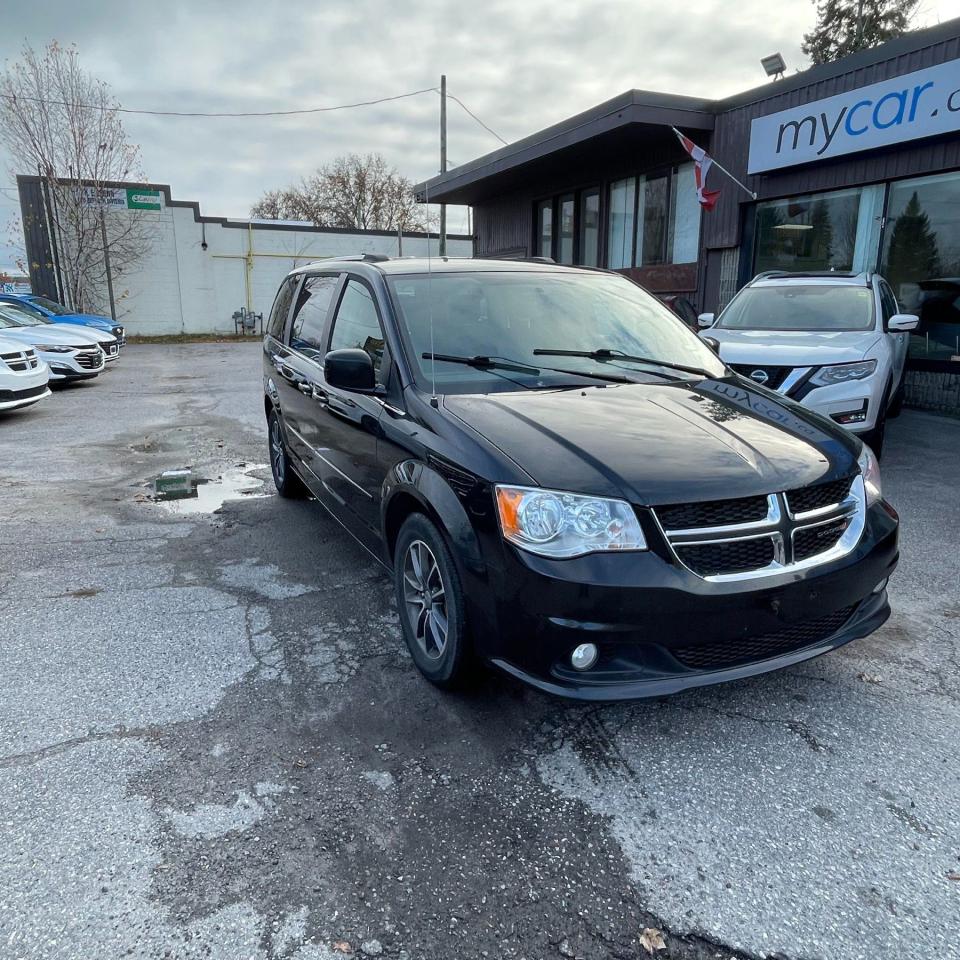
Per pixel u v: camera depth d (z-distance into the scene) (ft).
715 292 44.11
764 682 10.61
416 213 163.73
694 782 8.48
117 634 12.12
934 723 9.62
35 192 94.22
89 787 8.32
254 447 27.63
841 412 21.04
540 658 8.38
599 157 51.52
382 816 7.91
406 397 11.03
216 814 7.91
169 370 59.21
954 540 16.49
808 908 6.76
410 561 10.71
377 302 12.66
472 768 8.72
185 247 102.99
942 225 32.19
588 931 6.53
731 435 9.70
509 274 13.80
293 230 107.86
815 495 9.05
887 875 7.13
